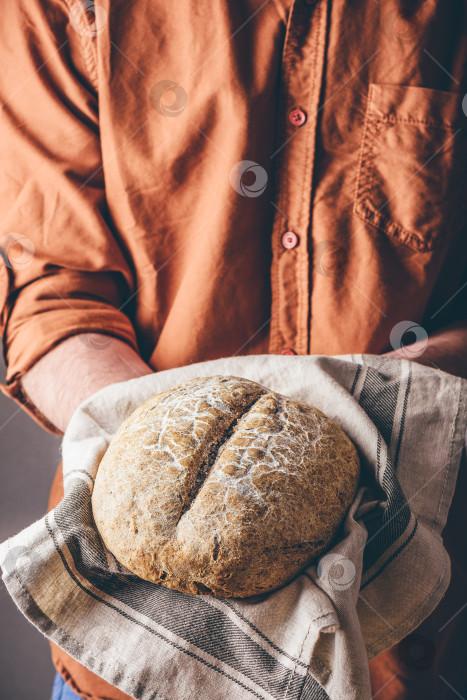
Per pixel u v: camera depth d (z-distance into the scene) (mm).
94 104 621
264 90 597
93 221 625
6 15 610
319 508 475
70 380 598
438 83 613
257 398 505
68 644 476
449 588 566
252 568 461
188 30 594
